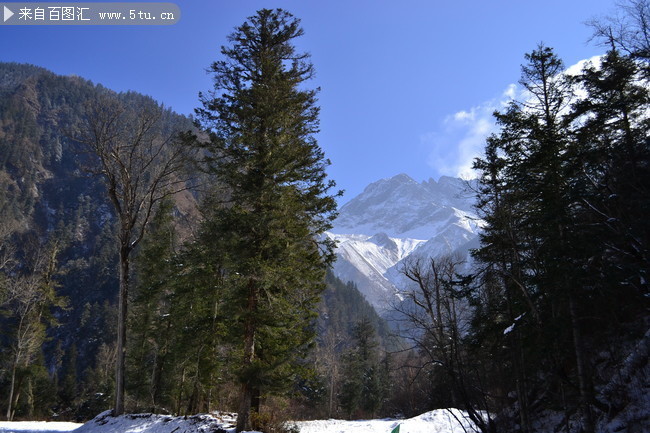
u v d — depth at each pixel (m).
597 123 14.90
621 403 13.24
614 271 12.77
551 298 13.52
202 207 22.95
